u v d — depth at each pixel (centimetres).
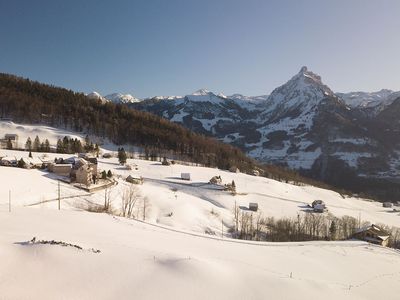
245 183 18600
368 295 4891
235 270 4147
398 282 6072
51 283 3142
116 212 9819
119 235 5472
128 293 3200
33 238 3941
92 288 3186
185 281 3550
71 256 3669
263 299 3566
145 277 3509
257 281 3934
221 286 3612
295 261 6322
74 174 11631
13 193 8900
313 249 7981
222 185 16400
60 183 10894
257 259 5819
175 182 16138
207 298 3353
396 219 17512
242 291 3625
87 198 10238
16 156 14238
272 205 15500
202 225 10831
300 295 3859
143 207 11162
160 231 6981
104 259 3753
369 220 15962
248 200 15638
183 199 13012
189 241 6384
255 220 12519
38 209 6756
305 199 18100
